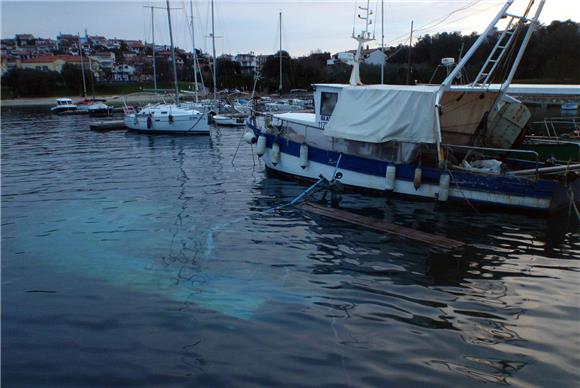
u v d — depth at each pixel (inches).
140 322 261.6
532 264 348.8
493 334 244.5
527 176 483.8
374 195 567.8
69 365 221.0
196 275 328.8
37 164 847.1
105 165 826.8
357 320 260.7
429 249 382.6
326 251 378.0
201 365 218.5
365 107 540.4
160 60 4498.0
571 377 206.7
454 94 529.7
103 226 454.0
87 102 2746.1
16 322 263.9
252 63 5270.7
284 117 692.1
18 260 363.9
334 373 210.1
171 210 510.6
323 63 3836.1
